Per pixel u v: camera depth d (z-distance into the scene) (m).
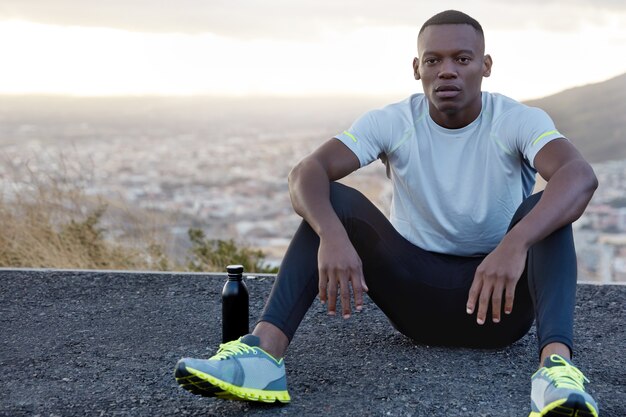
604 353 3.19
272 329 2.46
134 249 6.02
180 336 3.46
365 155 2.77
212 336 3.45
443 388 2.71
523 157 2.72
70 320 3.71
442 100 2.65
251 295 4.15
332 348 3.21
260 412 2.47
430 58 2.66
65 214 6.25
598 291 4.14
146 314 3.81
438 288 2.73
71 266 5.79
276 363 2.43
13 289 4.27
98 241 6.03
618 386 2.79
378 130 2.79
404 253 2.75
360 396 2.63
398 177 2.85
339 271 2.41
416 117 2.80
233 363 2.31
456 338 2.88
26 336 3.46
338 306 3.87
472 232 2.77
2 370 3.00
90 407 2.59
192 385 2.25
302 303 2.50
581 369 2.98
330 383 2.76
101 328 3.58
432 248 2.83
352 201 2.65
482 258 2.81
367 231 2.66
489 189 2.73
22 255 5.80
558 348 2.29
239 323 3.11
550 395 2.10
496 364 2.97
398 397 2.62
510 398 2.62
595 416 2.05
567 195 2.39
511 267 2.31
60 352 3.23
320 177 2.62
